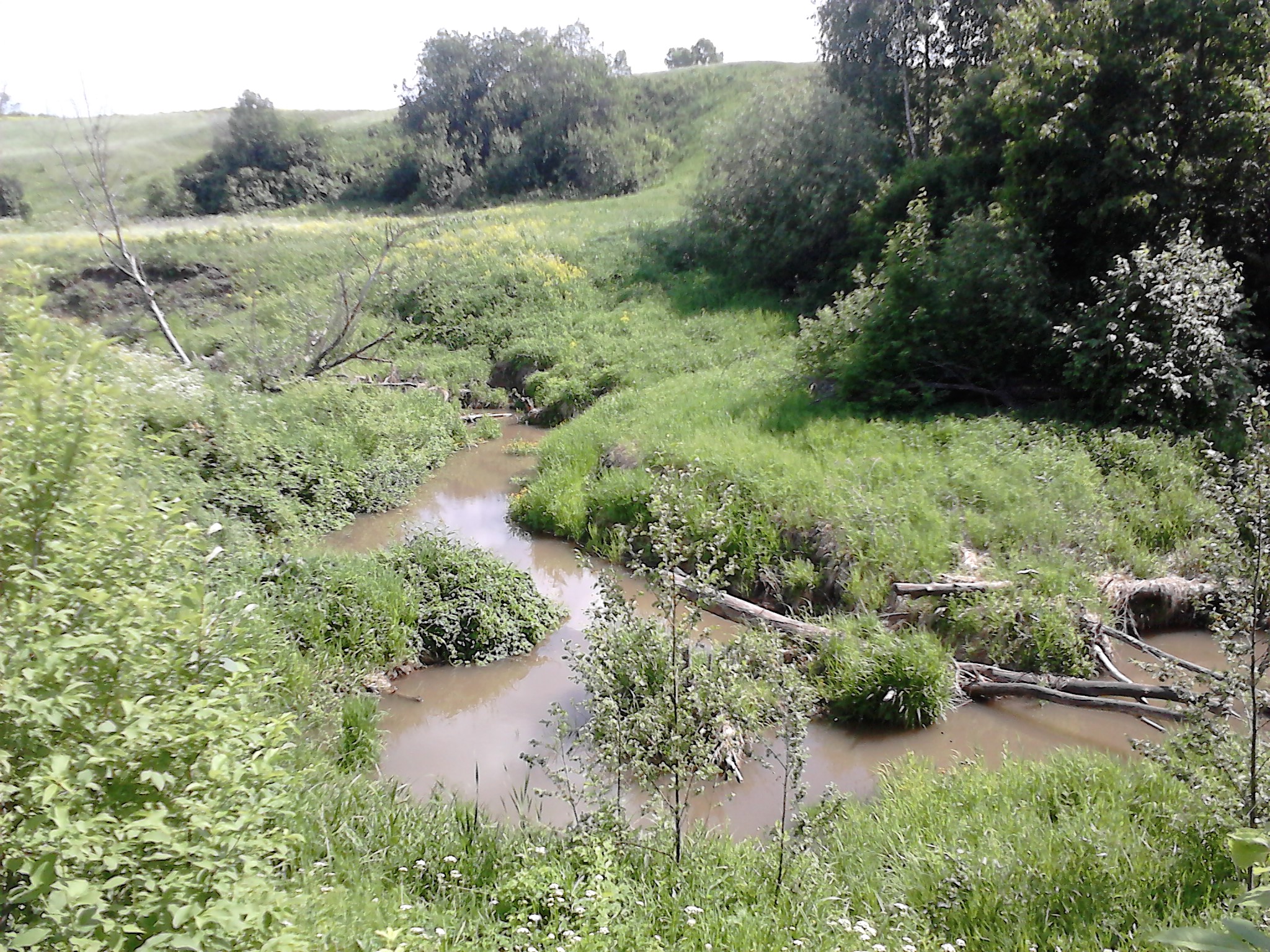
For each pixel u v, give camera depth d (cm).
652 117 5191
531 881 454
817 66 3156
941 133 2358
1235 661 479
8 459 335
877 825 568
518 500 1357
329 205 5066
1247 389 1101
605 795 564
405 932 402
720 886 475
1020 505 989
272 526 1131
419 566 974
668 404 1566
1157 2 1310
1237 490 507
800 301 2225
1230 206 1331
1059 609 798
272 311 2395
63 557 335
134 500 385
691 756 529
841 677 765
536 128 4878
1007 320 1309
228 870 299
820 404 1414
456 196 4791
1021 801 564
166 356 1820
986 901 453
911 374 1381
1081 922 425
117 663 312
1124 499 998
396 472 1463
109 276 2791
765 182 2398
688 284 2484
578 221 3306
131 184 5106
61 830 257
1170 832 489
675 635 518
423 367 2130
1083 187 1379
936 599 854
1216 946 151
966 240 1391
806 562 966
